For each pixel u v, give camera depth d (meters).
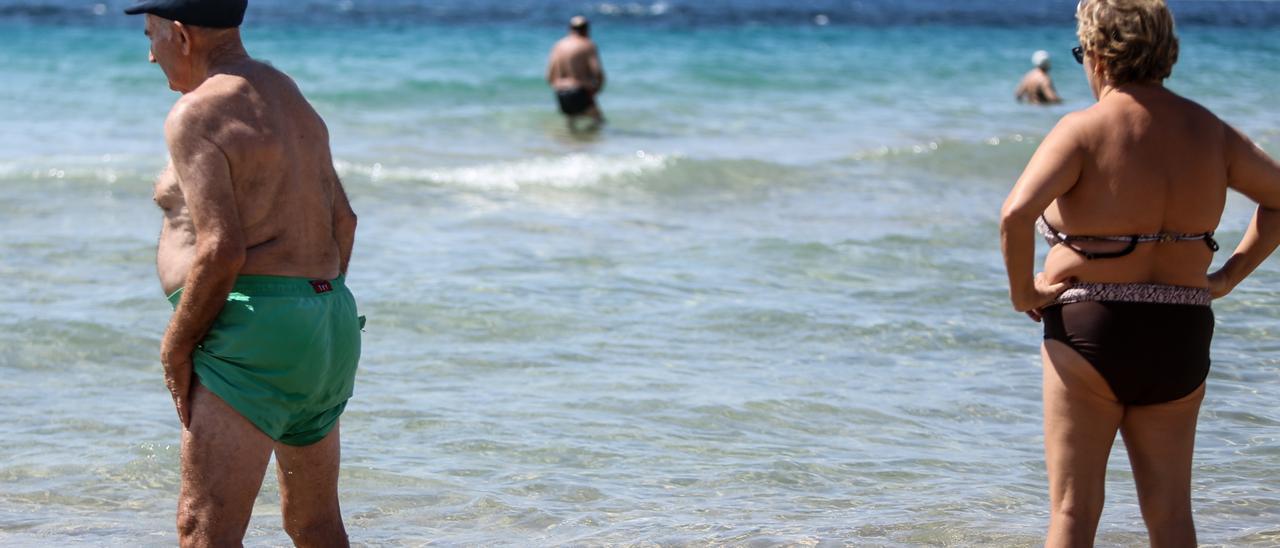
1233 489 10.20
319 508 7.58
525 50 58.56
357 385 12.90
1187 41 73.31
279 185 6.80
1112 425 7.08
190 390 6.80
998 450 11.37
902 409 12.44
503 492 10.19
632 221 21.97
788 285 17.28
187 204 6.61
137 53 49.62
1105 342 6.85
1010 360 14.09
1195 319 6.91
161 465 10.78
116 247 18.86
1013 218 6.77
